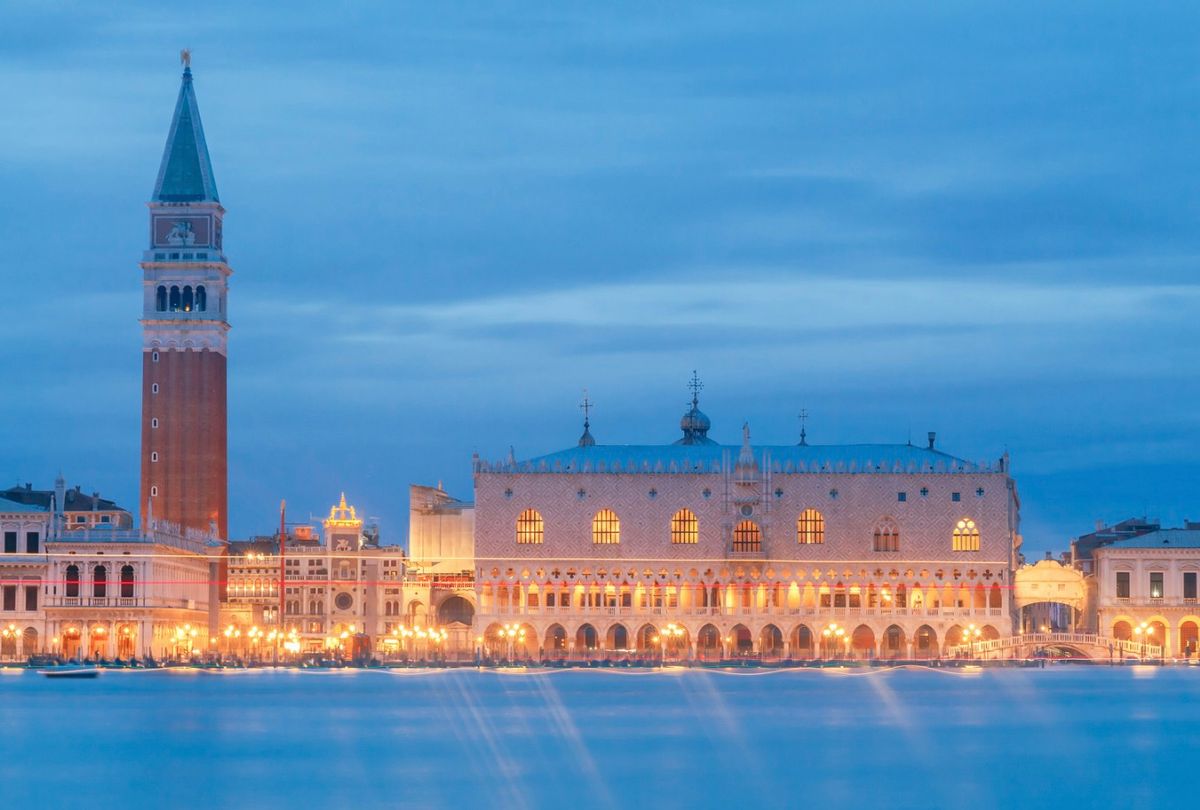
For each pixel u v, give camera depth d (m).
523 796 127.56
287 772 139.88
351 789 130.75
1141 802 126.81
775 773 138.75
